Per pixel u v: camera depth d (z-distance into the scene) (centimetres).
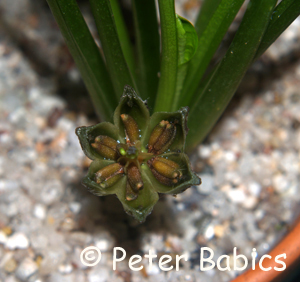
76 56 10
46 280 11
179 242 12
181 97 11
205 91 10
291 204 12
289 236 10
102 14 9
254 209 12
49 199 12
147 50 11
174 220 12
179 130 9
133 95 8
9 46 15
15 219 12
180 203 12
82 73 10
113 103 10
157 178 9
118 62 9
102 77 10
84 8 15
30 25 15
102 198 12
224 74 9
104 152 9
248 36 9
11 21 15
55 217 12
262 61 14
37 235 12
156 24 10
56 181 12
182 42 9
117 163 9
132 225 12
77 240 12
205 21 11
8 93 14
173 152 9
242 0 9
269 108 14
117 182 9
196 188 12
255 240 12
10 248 11
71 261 11
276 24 9
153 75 11
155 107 10
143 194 9
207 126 11
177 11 15
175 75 10
